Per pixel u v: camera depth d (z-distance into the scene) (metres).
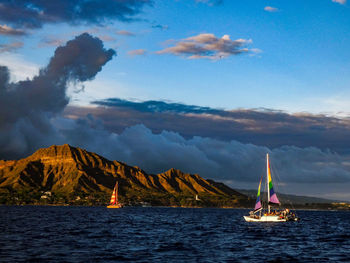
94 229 90.25
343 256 52.62
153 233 83.50
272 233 89.44
